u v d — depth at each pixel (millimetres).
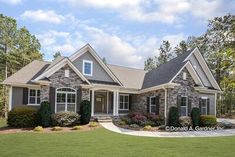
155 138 15047
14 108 19453
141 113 23688
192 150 11195
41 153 10266
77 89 21375
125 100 27984
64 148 11305
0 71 38406
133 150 11016
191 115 22000
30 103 22344
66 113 19484
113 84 24938
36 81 19391
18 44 40219
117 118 23109
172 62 26781
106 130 18172
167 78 22953
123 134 16531
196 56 28391
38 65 25250
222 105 41656
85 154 10117
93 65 24734
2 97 32906
